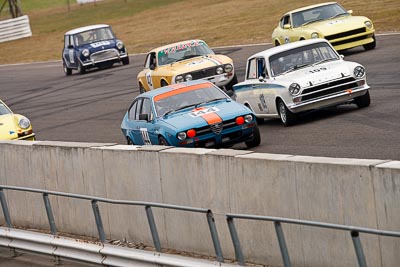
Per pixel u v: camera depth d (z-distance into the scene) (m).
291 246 27.62
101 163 35.53
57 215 38.53
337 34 70.75
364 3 107.12
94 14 181.50
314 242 26.78
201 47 67.31
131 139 48.12
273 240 28.45
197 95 45.88
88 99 83.25
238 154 29.45
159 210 33.00
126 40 134.25
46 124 73.31
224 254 30.52
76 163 36.91
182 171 31.66
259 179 28.44
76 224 37.47
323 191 26.09
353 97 49.06
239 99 54.56
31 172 39.72
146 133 45.62
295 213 27.30
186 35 122.00
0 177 41.75
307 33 71.00
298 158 27.19
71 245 35.03
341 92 48.50
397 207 23.84
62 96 89.50
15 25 169.00
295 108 48.47
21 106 88.06
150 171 33.16
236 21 122.19
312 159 26.66
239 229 29.64
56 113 78.69
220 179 30.05
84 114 74.31
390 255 24.39
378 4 103.50
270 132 48.88
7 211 38.81
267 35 101.31
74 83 98.12
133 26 149.50
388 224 24.20
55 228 36.47
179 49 67.06
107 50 104.19
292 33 73.19
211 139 43.12
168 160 32.19
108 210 35.59
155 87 66.94
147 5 177.00
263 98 51.28
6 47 160.38
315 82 48.41
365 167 24.59
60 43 150.12
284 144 44.38
